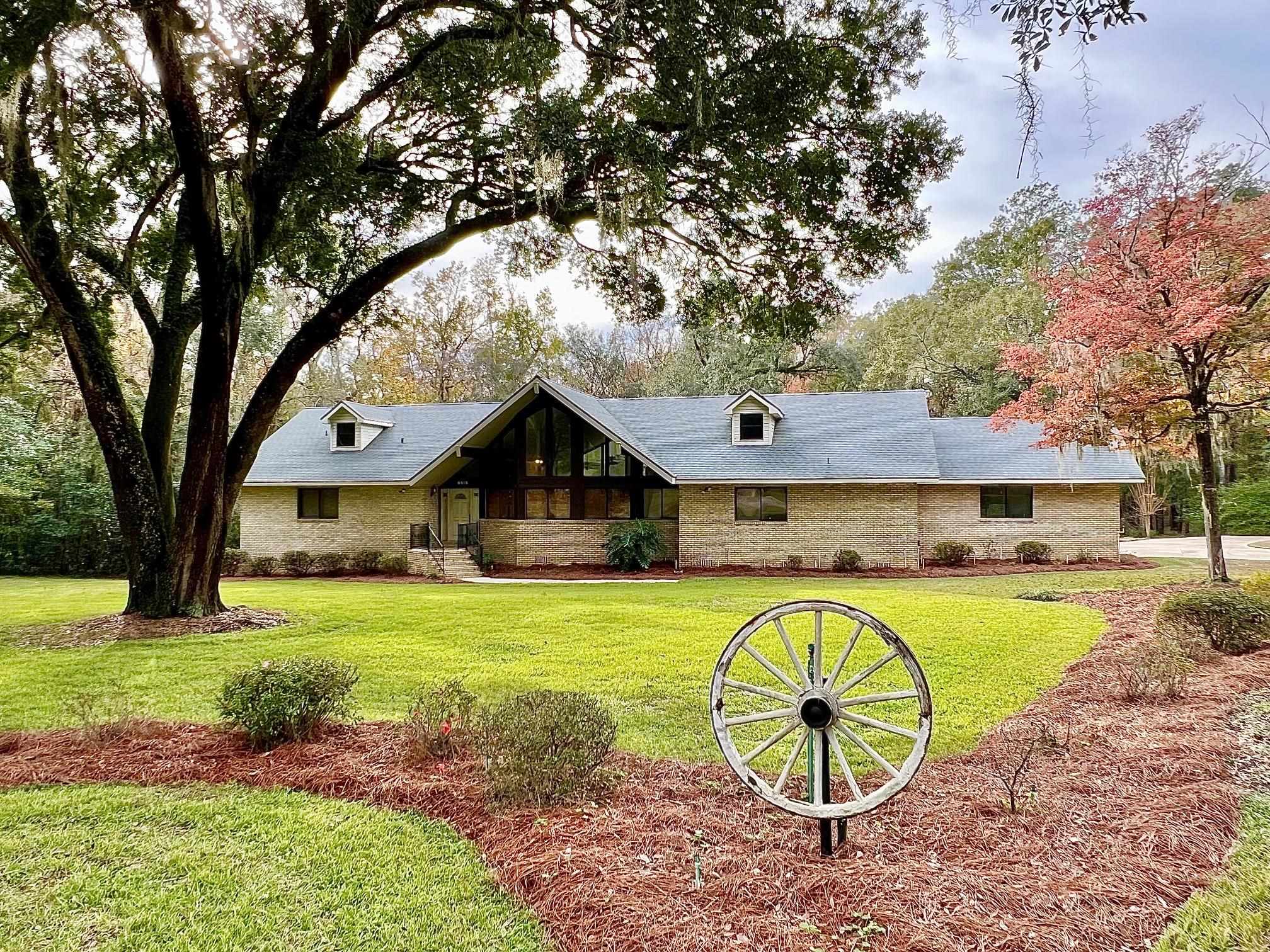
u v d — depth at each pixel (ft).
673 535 67.92
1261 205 37.17
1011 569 60.90
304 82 31.63
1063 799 13.24
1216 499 41.86
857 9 27.76
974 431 71.72
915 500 62.80
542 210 31.45
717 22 25.94
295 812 13.57
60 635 32.53
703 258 38.52
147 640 31.09
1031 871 10.73
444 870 11.44
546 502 68.69
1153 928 9.37
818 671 11.54
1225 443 50.90
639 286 40.52
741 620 35.96
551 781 13.34
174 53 26.86
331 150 33.09
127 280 35.86
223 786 14.79
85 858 11.92
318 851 12.10
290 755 16.35
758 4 25.85
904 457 63.36
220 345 34.04
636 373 143.23
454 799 13.87
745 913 9.69
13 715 20.26
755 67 27.14
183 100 28.89
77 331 33.65
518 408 65.98
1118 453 64.13
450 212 38.34
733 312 39.88
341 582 61.21
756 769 15.44
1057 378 43.83
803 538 64.13
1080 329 41.24
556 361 132.36
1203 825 12.04
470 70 32.12
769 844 11.67
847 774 11.32
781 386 114.62
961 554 63.72
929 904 9.86
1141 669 20.36
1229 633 24.93
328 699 17.67
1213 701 19.11
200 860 11.82
